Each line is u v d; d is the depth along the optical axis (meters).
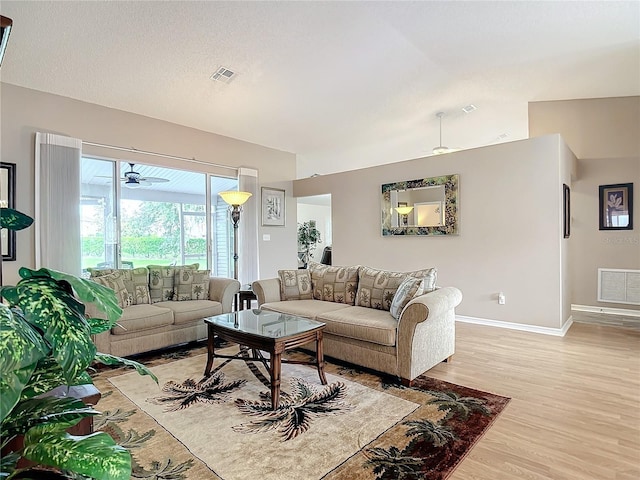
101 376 2.97
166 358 3.45
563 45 3.63
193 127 5.55
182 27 3.34
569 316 4.79
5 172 3.84
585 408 2.38
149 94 4.45
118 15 3.12
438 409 2.37
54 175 4.11
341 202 6.38
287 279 4.11
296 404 2.45
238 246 6.11
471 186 4.86
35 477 0.77
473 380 2.86
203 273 4.28
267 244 6.64
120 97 4.45
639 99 4.91
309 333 2.68
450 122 6.25
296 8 3.22
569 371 3.04
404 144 7.38
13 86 3.93
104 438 0.77
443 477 1.70
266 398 2.55
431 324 2.95
